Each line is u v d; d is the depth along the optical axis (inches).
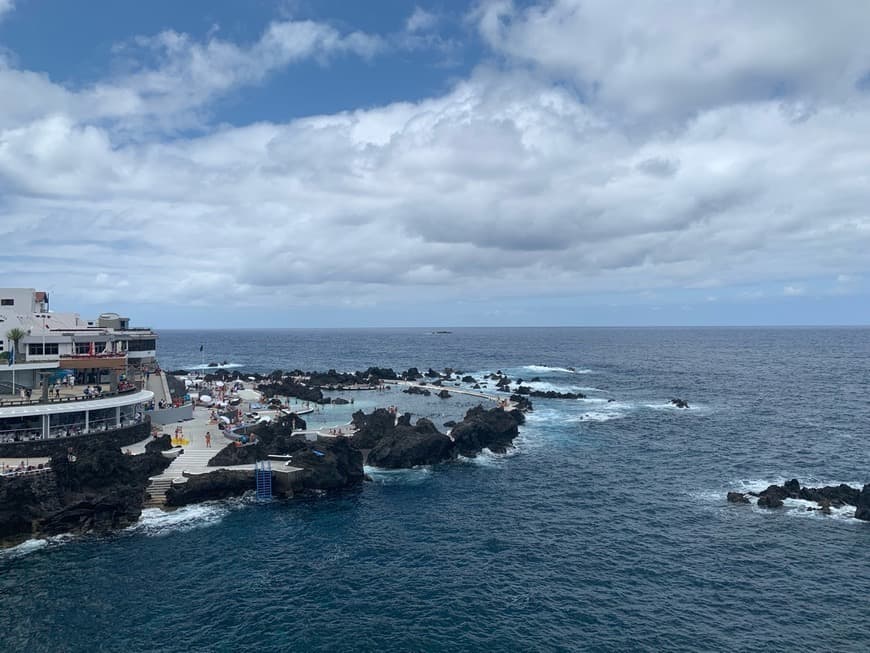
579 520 2255.2
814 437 3587.6
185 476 2421.3
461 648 1416.1
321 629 1494.8
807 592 1695.4
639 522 2231.8
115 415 2723.9
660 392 5625.0
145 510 2288.4
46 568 1807.3
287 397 4840.1
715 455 3193.9
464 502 2468.0
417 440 3034.0
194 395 4323.3
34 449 2369.6
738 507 2383.1
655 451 3302.2
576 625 1520.7
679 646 1429.6
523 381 6461.6
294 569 1825.8
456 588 1713.8
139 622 1517.0
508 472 2915.8
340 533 2118.6
